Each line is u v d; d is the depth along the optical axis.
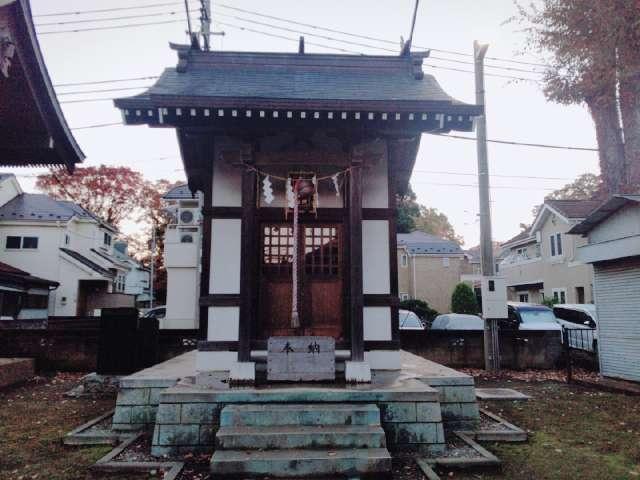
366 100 6.85
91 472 5.21
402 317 17.55
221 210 7.80
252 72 8.85
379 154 7.33
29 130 8.06
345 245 7.63
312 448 5.30
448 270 36.28
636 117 15.10
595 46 15.27
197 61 8.94
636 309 9.95
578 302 23.66
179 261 22.08
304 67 9.05
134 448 5.98
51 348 12.74
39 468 5.30
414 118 7.09
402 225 44.78
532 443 6.29
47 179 37.91
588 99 16.31
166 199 22.98
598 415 7.68
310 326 7.45
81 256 28.98
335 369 6.88
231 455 5.09
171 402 5.89
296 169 7.62
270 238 7.72
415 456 5.70
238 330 6.84
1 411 7.99
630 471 5.20
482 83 13.12
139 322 10.27
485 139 12.96
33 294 24.98
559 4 15.84
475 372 12.27
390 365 7.57
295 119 7.02
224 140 7.97
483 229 12.59
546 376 11.79
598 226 11.35
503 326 15.86
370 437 5.35
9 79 7.13
